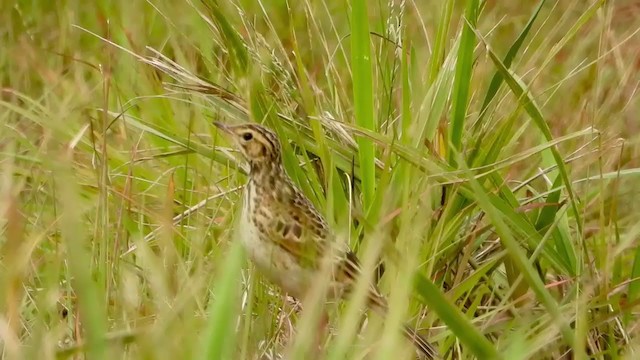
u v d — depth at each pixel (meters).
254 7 15.38
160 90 13.53
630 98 12.92
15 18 15.59
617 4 16.48
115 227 10.71
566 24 16.69
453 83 11.16
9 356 7.61
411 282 7.77
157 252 10.84
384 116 11.85
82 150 12.15
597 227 11.58
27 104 14.02
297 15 15.31
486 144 11.25
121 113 11.51
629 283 10.32
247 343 8.79
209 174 11.30
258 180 9.77
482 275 10.34
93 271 9.69
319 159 11.45
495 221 9.38
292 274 9.67
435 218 10.70
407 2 15.43
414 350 9.36
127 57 14.02
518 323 9.94
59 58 14.83
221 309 6.97
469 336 8.45
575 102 14.58
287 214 9.63
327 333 9.09
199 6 14.73
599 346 10.27
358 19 10.84
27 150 12.44
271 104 11.04
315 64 13.77
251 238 9.73
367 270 7.48
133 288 9.27
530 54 16.06
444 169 10.63
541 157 12.57
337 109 12.00
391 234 10.30
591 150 11.84
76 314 9.06
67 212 6.74
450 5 11.35
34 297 9.63
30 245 9.20
